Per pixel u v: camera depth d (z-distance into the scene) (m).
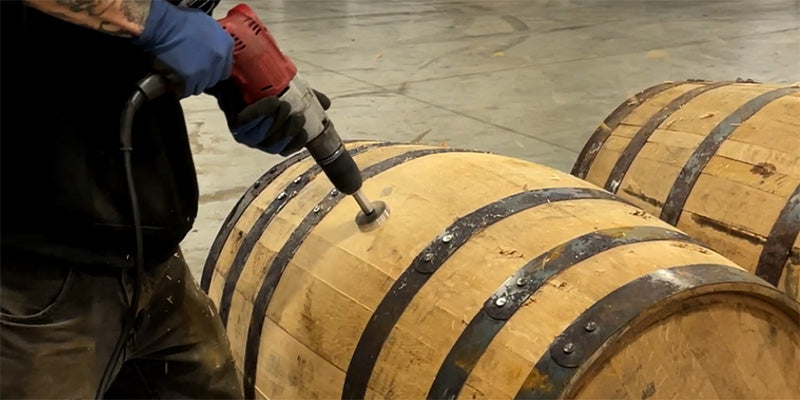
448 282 1.51
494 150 4.40
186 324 1.57
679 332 1.39
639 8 9.66
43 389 1.24
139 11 1.07
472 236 1.58
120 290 1.31
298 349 1.70
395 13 9.33
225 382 1.69
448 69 6.35
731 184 2.24
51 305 1.22
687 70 6.30
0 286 1.18
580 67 6.41
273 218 1.96
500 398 1.33
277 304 1.78
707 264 1.47
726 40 7.56
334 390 1.60
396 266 1.60
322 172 1.99
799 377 1.54
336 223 1.79
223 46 1.18
